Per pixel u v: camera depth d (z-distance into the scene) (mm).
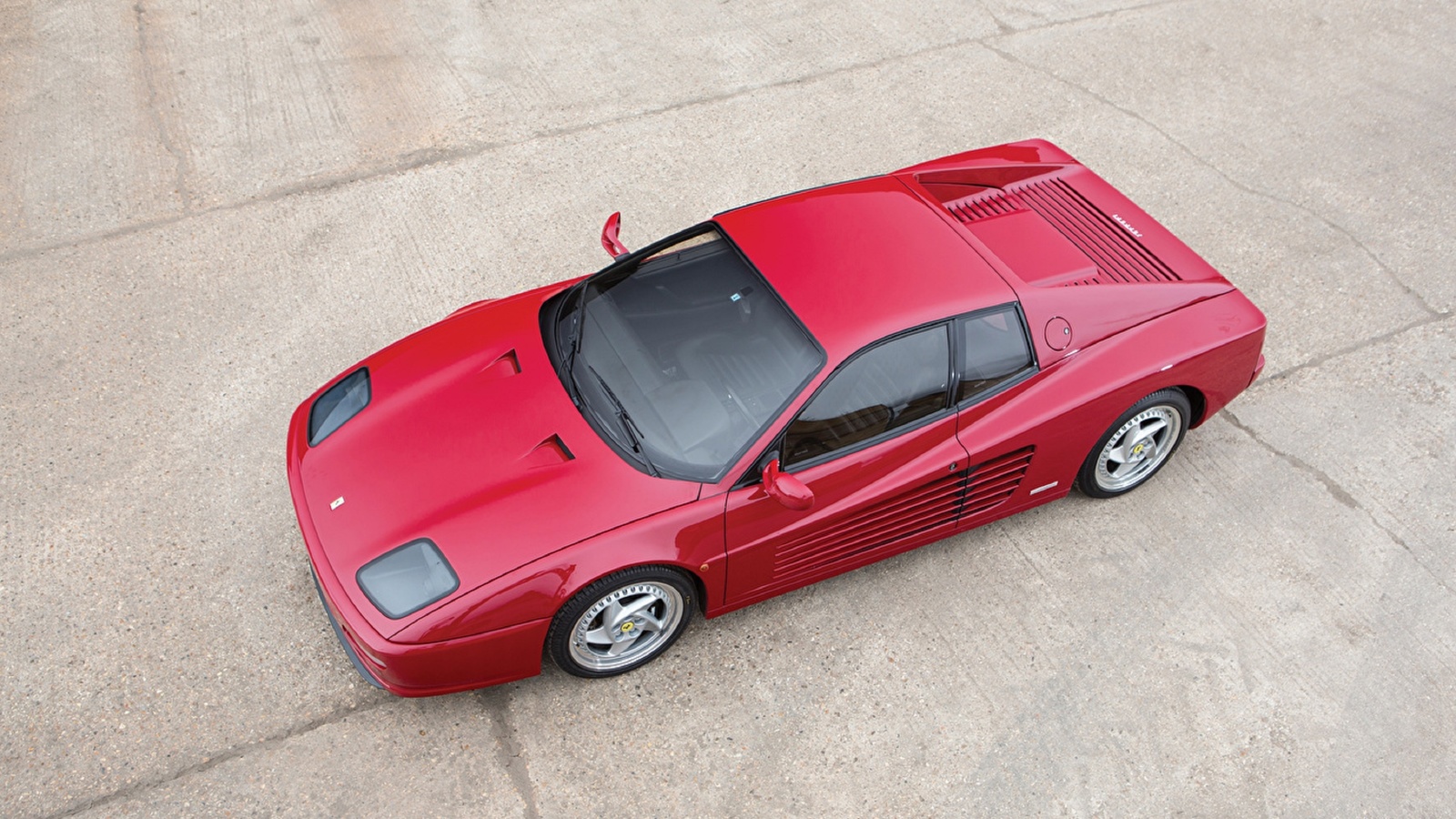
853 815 3877
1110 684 4336
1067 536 4938
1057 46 8461
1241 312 4801
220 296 5965
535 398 4227
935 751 4082
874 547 4473
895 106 7703
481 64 7957
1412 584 4770
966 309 4227
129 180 6727
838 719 4172
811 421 4004
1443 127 7668
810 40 8422
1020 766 4047
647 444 4016
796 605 4586
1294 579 4773
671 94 7738
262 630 4352
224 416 5281
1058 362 4449
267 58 7895
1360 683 4375
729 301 4281
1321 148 7430
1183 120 7664
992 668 4375
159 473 4977
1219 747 4141
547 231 6508
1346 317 6117
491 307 4855
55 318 5773
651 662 4324
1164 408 4777
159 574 4535
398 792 3859
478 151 7105
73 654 4215
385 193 6730
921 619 4547
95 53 7871
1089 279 4684
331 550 3865
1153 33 8664
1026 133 7477
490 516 3838
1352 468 5281
